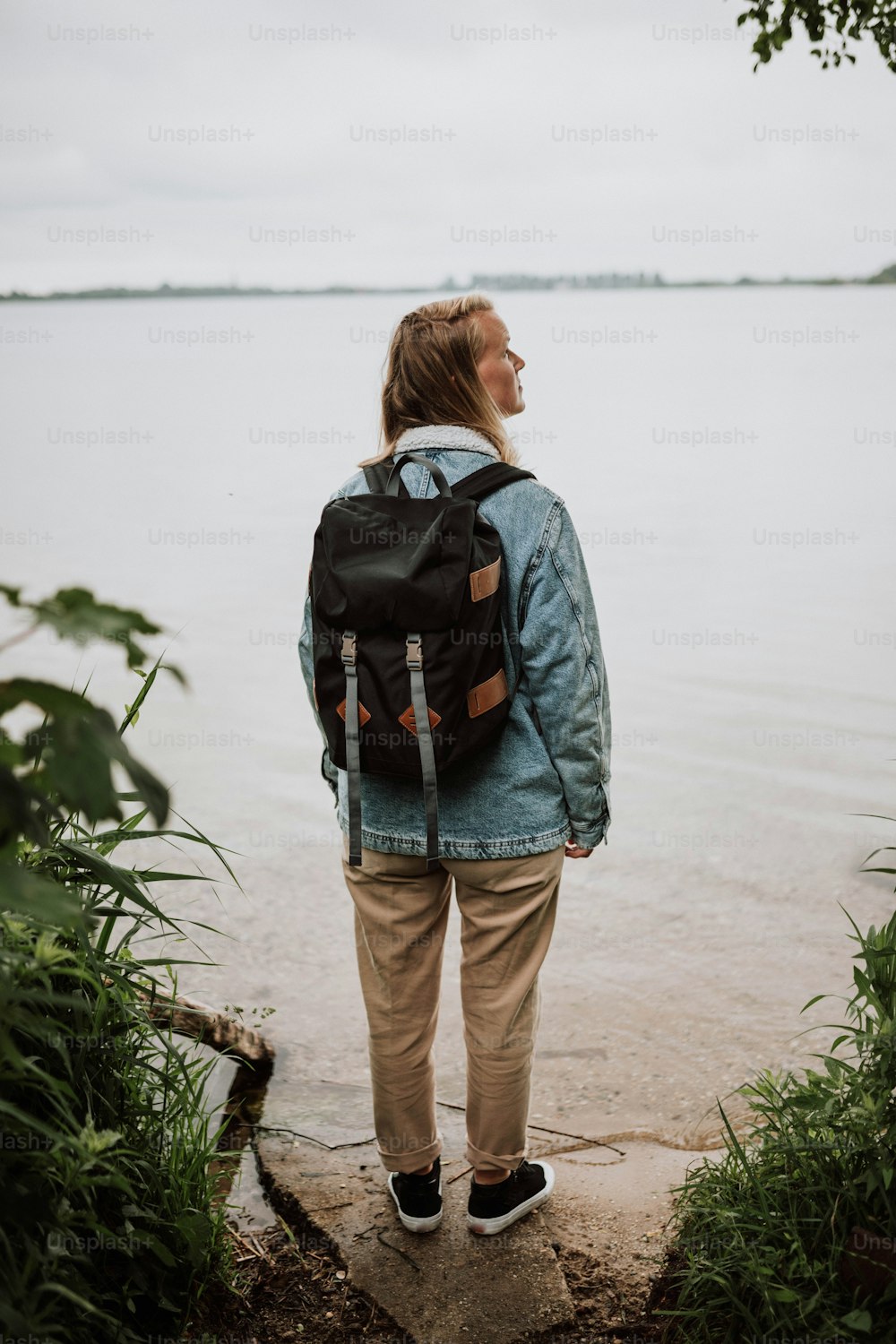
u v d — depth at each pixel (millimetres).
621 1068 2752
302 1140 2508
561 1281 2012
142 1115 1930
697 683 6105
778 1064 2742
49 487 15203
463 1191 2328
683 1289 1893
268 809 4551
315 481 15609
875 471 14773
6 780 978
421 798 1955
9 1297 1296
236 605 8141
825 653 6621
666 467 15797
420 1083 2123
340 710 1864
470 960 2055
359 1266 2074
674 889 3766
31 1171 1470
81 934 1608
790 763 4906
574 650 1875
